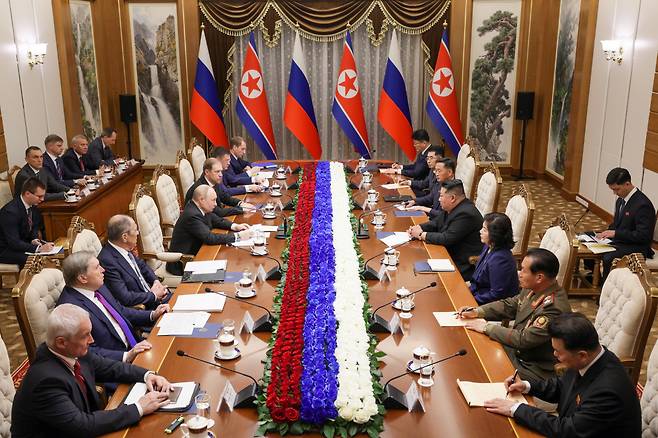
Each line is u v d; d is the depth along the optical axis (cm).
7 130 729
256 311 384
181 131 1064
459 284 427
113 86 1039
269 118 1001
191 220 532
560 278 468
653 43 717
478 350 337
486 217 440
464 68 1041
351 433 263
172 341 349
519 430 271
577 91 909
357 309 354
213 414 280
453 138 998
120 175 790
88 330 294
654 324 553
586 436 268
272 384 283
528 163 1089
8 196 691
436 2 988
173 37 1022
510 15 1024
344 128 991
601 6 858
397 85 981
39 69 812
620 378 274
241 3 987
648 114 728
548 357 356
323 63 1022
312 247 450
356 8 990
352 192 691
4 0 725
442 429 269
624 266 386
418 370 310
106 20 1012
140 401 286
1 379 322
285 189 710
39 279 374
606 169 838
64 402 279
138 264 488
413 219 587
